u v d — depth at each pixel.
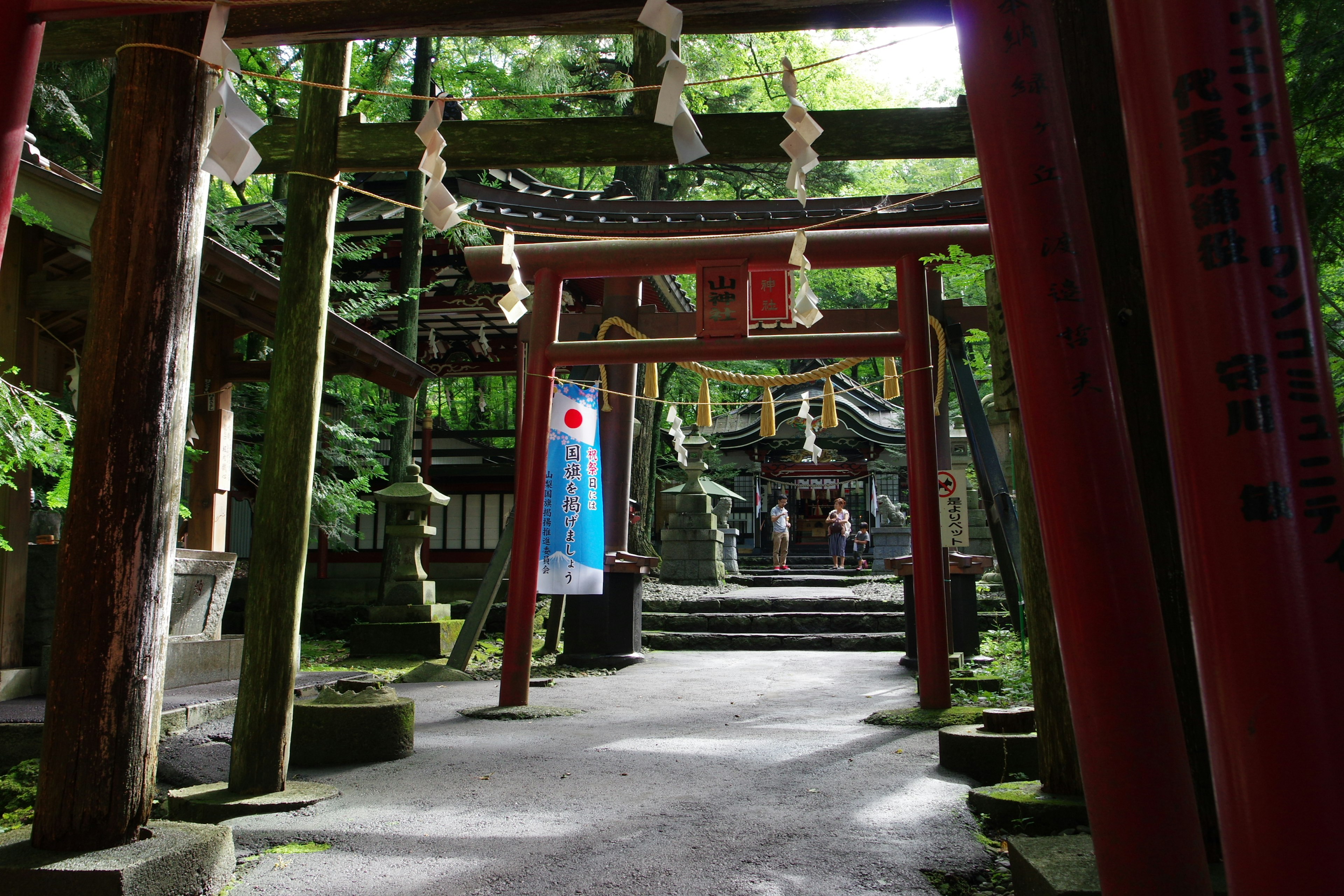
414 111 13.89
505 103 17.12
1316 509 1.42
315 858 3.39
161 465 3.08
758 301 7.55
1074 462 1.90
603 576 10.68
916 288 7.21
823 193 18.91
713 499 21.03
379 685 5.45
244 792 4.24
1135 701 1.85
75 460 3.02
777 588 16.84
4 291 6.48
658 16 2.88
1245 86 1.53
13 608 6.34
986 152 2.03
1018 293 1.97
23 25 3.11
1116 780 1.85
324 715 5.07
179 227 3.19
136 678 2.99
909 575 10.16
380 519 16.62
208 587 7.48
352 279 15.52
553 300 7.62
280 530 4.41
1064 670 1.97
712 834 3.60
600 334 9.79
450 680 9.45
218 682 7.21
